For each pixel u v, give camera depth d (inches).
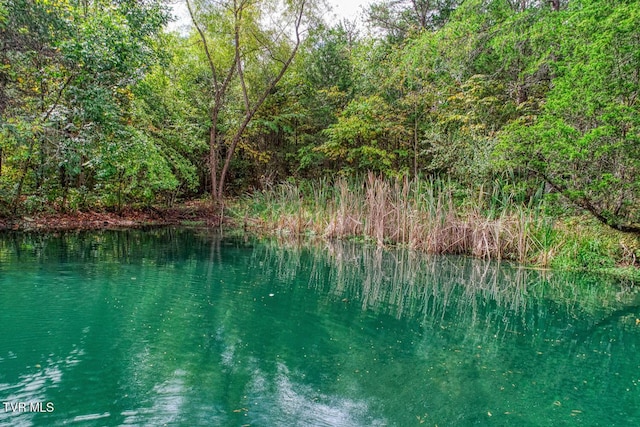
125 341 155.7
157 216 603.5
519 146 335.3
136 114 476.7
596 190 312.5
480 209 413.4
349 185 575.5
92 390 119.0
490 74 541.6
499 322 204.7
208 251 373.1
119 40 351.6
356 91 702.5
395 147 652.7
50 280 235.3
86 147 380.2
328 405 117.8
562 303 243.9
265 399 119.6
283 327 181.6
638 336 188.9
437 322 200.2
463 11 487.8
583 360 159.2
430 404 121.0
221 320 186.2
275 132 813.2
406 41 639.8
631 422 114.3
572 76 307.9
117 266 282.4
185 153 719.7
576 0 357.1
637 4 264.8
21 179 437.7
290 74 747.4
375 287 267.0
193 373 133.6
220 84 740.7
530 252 371.2
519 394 129.3
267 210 579.5
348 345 164.9
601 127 272.1
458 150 506.9
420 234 426.3
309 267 325.1
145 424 103.1
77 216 514.3
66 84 356.5
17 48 319.0
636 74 289.4
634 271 313.9
